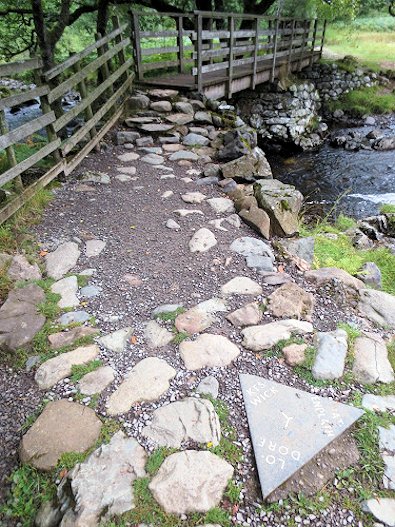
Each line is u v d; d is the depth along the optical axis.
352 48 20.50
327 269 3.62
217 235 4.08
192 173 5.61
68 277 3.38
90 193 4.98
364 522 1.77
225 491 1.85
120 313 2.99
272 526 1.74
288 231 4.27
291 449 2.02
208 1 11.81
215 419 2.15
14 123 11.05
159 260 3.66
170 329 2.81
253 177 5.38
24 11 9.50
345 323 2.95
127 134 6.55
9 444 2.10
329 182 9.36
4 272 3.32
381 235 6.05
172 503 1.77
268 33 10.40
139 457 1.95
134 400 2.27
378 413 2.25
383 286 4.30
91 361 2.54
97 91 6.42
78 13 10.96
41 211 4.44
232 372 2.48
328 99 14.89
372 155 11.11
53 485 1.88
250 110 12.46
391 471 1.96
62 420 2.15
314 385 2.40
